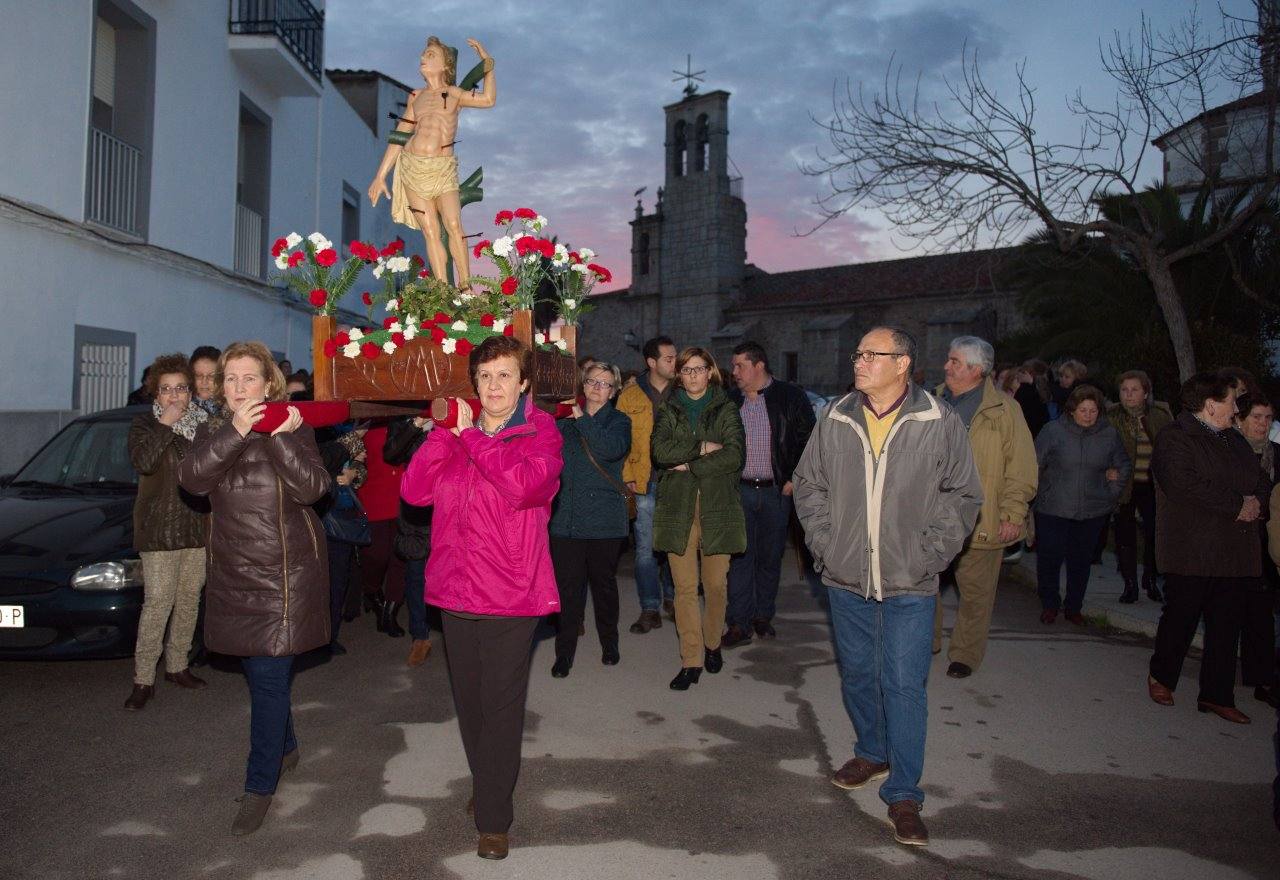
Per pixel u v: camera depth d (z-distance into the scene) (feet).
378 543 21.16
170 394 15.84
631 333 130.62
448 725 15.53
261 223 46.96
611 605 19.13
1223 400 15.75
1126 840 11.77
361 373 13.47
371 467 20.81
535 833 11.71
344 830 11.72
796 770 13.88
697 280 135.13
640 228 143.43
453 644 11.55
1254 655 17.33
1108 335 55.42
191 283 39.65
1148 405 25.44
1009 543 18.17
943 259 119.24
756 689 17.78
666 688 17.78
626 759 14.20
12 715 15.72
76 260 31.76
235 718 15.64
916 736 11.85
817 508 13.01
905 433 12.12
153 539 15.70
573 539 18.29
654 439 17.49
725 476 17.99
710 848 11.40
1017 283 65.82
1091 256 53.11
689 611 17.70
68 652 16.52
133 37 35.40
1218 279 49.29
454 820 12.03
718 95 132.98
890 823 12.16
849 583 12.44
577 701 16.93
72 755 13.99
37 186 29.60
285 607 11.52
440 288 14.40
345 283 13.71
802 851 11.37
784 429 21.06
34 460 20.89
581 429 18.17
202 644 18.45
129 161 34.99
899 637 12.07
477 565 11.10
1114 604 23.85
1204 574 16.11
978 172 35.60
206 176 40.34
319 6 54.95
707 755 14.42
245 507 11.46
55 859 10.89
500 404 11.35
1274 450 17.99
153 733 14.93
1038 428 30.89
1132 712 16.63
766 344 128.06
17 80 28.55
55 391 30.83
